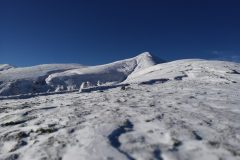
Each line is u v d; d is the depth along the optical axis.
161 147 8.30
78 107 15.68
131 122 11.12
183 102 15.93
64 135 9.99
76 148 8.60
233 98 17.55
